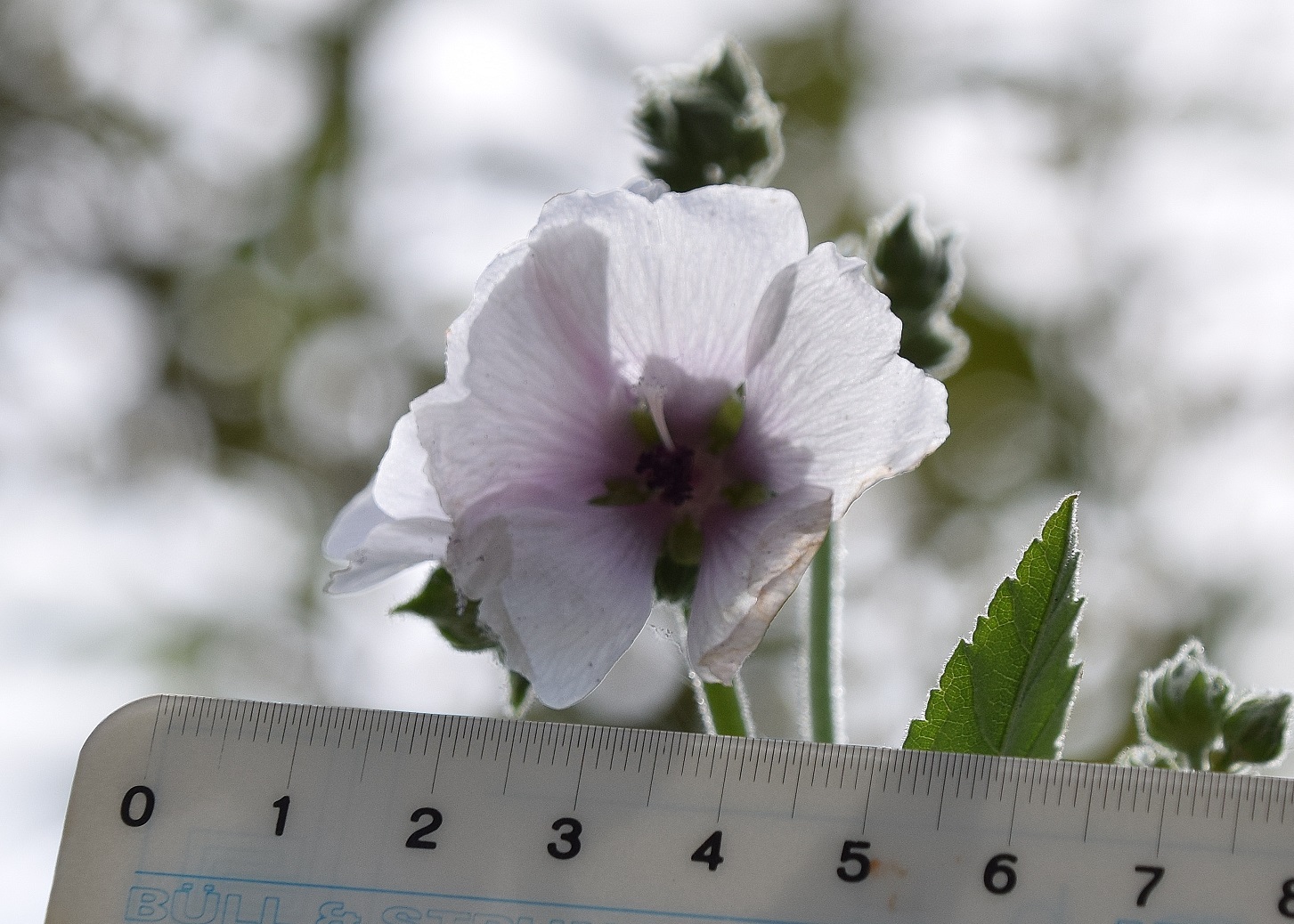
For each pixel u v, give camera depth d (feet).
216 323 1.65
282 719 0.90
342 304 1.64
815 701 0.96
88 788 0.90
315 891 0.90
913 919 0.89
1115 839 0.89
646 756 0.90
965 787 0.89
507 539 0.90
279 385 1.63
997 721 0.92
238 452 1.61
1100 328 1.54
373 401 1.61
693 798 0.90
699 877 0.89
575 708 1.27
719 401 0.92
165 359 1.63
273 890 0.90
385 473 0.93
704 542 0.92
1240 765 0.97
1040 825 0.89
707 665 0.89
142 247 1.65
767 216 0.90
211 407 1.62
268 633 1.49
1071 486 1.51
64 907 0.89
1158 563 1.47
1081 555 0.93
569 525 0.91
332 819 0.90
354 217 1.66
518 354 0.90
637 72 1.02
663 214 0.90
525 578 0.90
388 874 0.90
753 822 0.89
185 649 1.44
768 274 0.90
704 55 1.02
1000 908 0.89
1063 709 0.92
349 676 1.46
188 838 0.90
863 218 1.58
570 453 0.91
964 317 1.54
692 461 0.92
